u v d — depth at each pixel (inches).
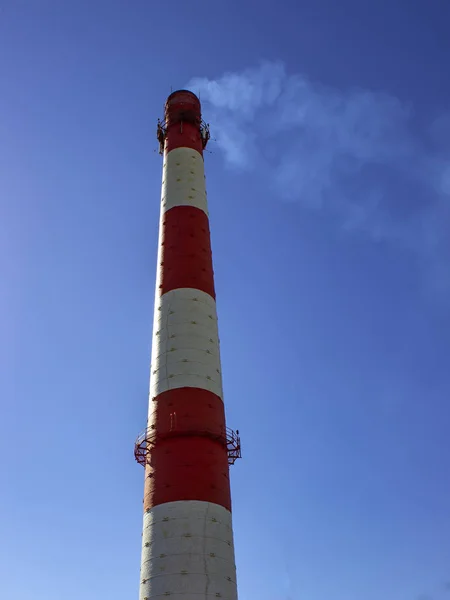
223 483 1433.3
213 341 1662.2
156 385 1573.6
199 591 1242.6
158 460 1437.0
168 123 2217.0
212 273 1827.0
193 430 1456.7
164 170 2076.8
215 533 1331.2
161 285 1759.4
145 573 1295.5
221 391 1604.3
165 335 1640.0
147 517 1373.0
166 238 1852.9
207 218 1946.4
